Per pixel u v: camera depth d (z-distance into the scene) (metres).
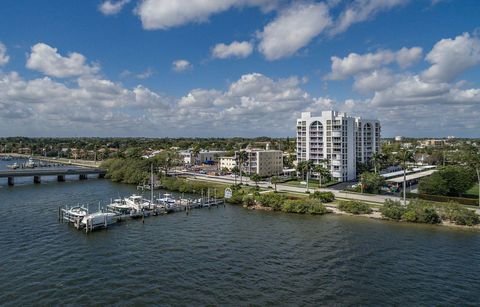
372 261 70.75
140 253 75.69
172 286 59.25
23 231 91.56
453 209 100.88
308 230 94.06
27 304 52.72
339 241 84.00
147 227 98.31
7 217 107.38
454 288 58.88
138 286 59.19
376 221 104.06
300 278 62.59
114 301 53.88
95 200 138.50
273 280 61.78
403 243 82.12
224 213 117.56
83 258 72.38
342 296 56.03
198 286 59.28
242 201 133.25
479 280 61.91
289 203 118.50
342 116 187.00
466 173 132.75
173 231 93.94
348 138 184.38
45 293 56.28
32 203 131.50
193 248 79.12
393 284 60.28
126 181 193.62
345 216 110.94
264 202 124.88
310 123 189.75
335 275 63.94
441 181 130.38
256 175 166.25
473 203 119.25
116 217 104.38
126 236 88.94
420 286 59.62
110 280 61.47
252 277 62.97
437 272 65.25
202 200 133.38
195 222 104.31
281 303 53.69
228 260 71.38
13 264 68.31
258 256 73.75
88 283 60.16
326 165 179.75
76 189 170.62
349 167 185.12
